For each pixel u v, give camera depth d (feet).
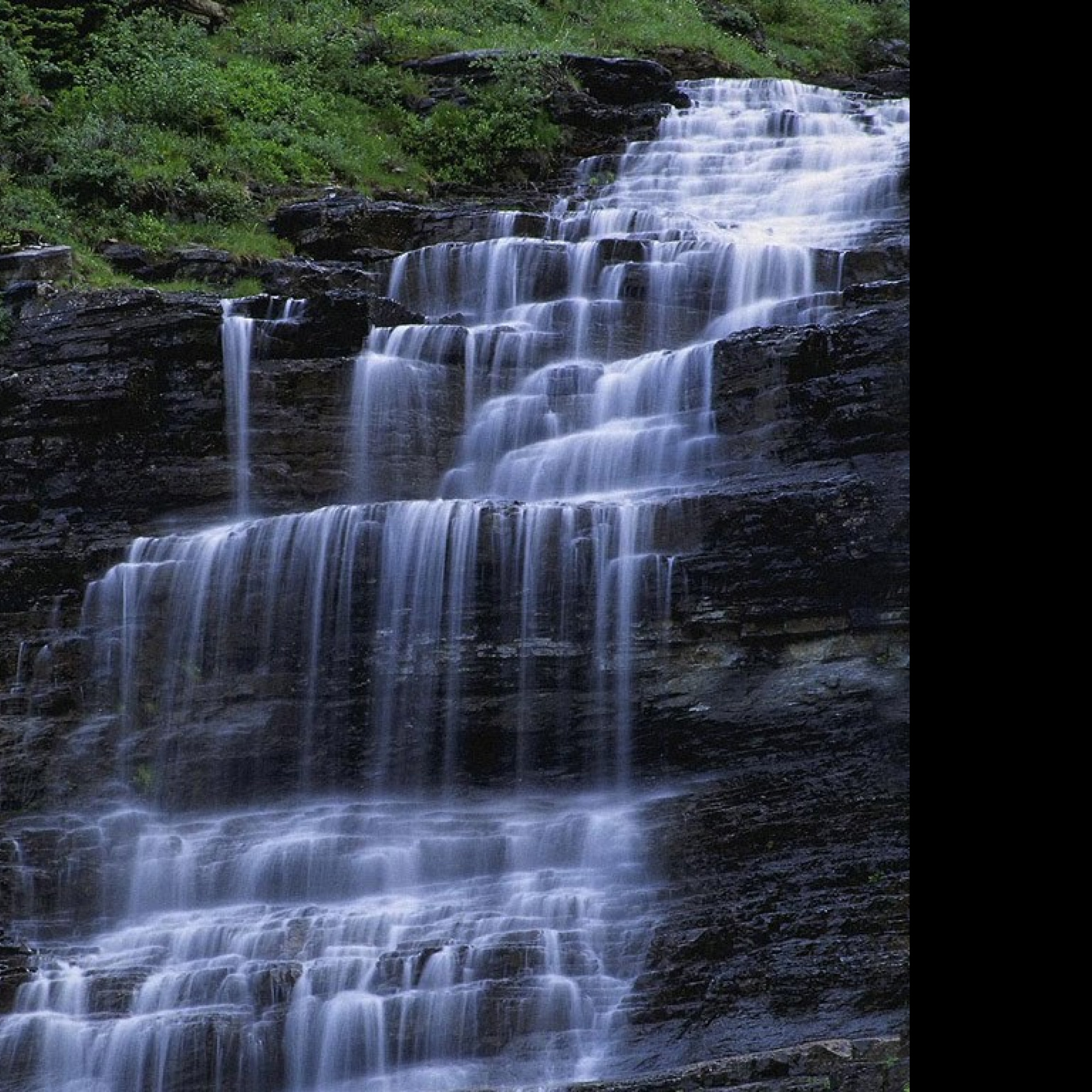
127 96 255.09
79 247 220.64
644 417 188.65
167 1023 130.41
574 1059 126.82
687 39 333.42
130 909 152.25
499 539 161.79
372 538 164.96
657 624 159.12
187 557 171.73
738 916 133.49
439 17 310.65
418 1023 128.88
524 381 198.29
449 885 145.18
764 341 180.55
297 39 289.12
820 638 157.07
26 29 259.60
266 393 190.90
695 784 151.02
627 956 132.98
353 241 236.02
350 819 152.35
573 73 291.79
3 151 234.17
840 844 139.54
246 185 248.32
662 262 216.95
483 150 273.54
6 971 137.90
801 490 160.04
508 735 159.02
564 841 145.79
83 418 188.34
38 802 165.89
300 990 131.34
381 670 162.61
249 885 150.20
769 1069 116.78
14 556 177.68
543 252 219.41
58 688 170.91
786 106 300.61
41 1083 131.95
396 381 192.44
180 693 168.45
